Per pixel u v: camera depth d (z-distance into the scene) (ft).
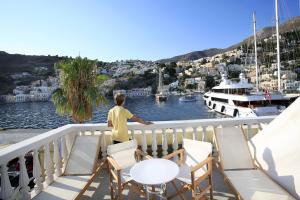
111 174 12.46
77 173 13.69
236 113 118.83
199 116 171.22
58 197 11.19
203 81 462.60
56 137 14.74
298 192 10.44
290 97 106.63
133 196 12.99
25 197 11.85
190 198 12.68
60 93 33.88
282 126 12.98
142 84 534.78
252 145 14.53
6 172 10.85
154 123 16.74
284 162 11.98
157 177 10.15
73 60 33.47
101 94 34.86
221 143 14.89
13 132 37.11
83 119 34.27
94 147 14.83
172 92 458.09
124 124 14.75
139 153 13.58
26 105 386.52
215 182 14.28
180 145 18.94
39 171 12.94
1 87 554.87
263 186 11.39
